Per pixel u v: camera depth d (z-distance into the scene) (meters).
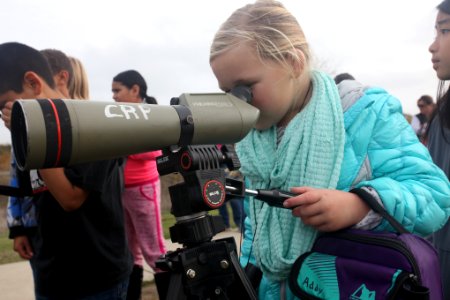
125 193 3.05
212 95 1.03
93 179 1.66
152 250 3.16
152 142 0.88
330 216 1.04
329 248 1.10
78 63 2.50
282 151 1.25
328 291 1.05
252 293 1.00
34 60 1.65
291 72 1.18
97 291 1.79
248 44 1.13
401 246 0.99
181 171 0.95
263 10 1.19
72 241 1.73
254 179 1.34
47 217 1.73
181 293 0.92
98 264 1.78
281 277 1.21
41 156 0.74
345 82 1.34
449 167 1.59
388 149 1.19
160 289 1.04
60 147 0.75
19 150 0.80
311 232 1.19
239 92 1.09
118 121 0.81
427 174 1.17
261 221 1.26
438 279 1.04
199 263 0.93
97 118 0.79
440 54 1.57
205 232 0.94
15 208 2.15
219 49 1.17
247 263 1.40
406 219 1.09
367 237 1.04
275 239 1.21
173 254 0.97
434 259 1.05
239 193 1.01
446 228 1.50
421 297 0.91
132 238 3.18
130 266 1.95
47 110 0.74
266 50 1.13
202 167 0.93
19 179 1.71
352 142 1.20
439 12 1.58
